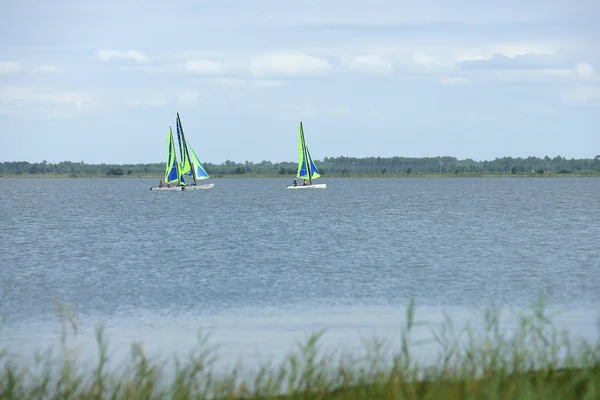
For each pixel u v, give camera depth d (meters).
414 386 44.56
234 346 74.25
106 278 122.19
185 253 156.62
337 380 47.78
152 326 84.94
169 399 45.25
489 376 46.59
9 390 45.12
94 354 70.56
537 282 113.88
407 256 148.62
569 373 48.59
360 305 96.75
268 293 106.69
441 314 89.75
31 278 122.69
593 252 153.50
